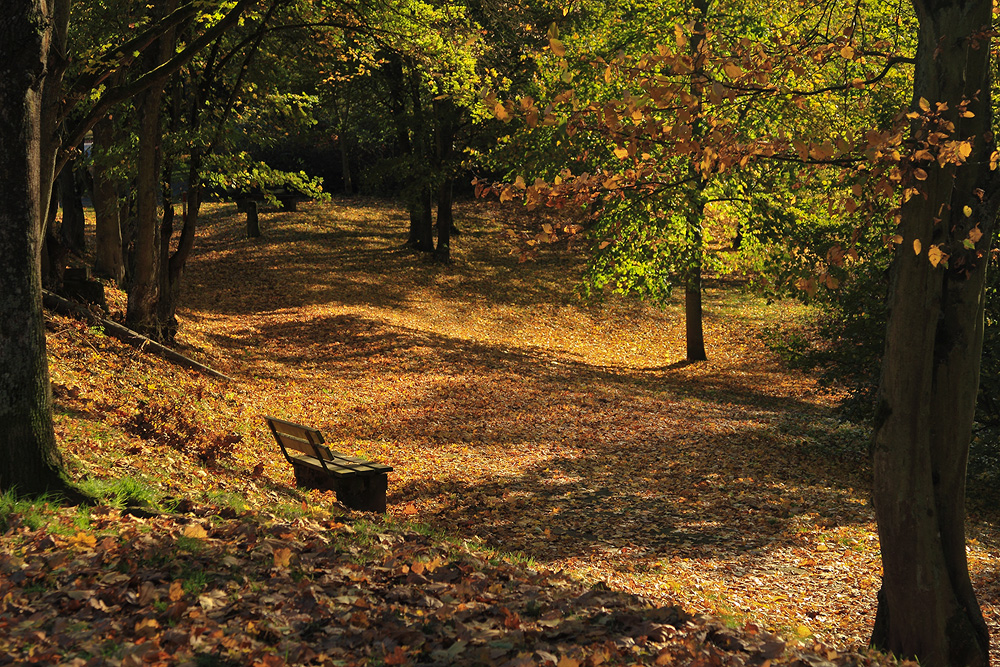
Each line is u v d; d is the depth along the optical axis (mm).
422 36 16750
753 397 22562
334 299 28422
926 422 6266
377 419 15680
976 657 6242
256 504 7566
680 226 21016
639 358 27750
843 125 13617
